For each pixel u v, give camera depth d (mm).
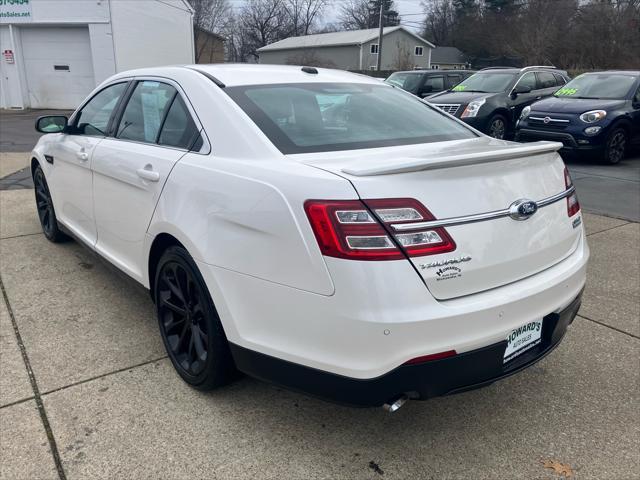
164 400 2727
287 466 2311
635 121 9352
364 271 1966
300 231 2078
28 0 20500
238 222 2303
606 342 3367
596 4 36750
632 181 8086
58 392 2770
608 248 5102
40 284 4113
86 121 4086
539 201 2400
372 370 2010
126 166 3164
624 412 2703
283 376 2246
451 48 57312
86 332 3396
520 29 42344
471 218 2121
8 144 12242
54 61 21453
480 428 2584
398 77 14297
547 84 12242
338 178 2076
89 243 3922
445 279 2053
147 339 3324
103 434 2471
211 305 2516
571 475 2287
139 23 22984
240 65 3338
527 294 2250
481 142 2873
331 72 3510
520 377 3006
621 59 35344
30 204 6551
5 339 3289
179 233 2605
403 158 2309
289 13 66500
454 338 2057
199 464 2307
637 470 2316
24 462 2291
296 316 2139
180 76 3078
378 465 2332
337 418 2633
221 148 2604
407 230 1993
